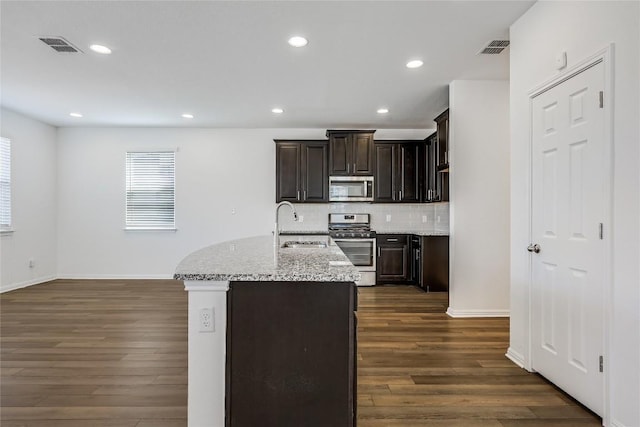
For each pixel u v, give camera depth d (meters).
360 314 4.35
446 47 3.33
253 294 1.71
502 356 3.07
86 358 3.00
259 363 1.71
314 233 6.16
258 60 3.62
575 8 2.25
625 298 1.91
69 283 6.11
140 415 2.17
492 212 4.20
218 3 2.63
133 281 6.29
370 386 2.54
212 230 6.58
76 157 6.54
